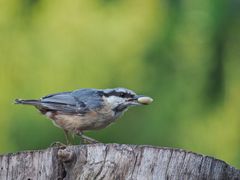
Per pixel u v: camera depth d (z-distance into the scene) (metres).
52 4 16.06
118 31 15.85
